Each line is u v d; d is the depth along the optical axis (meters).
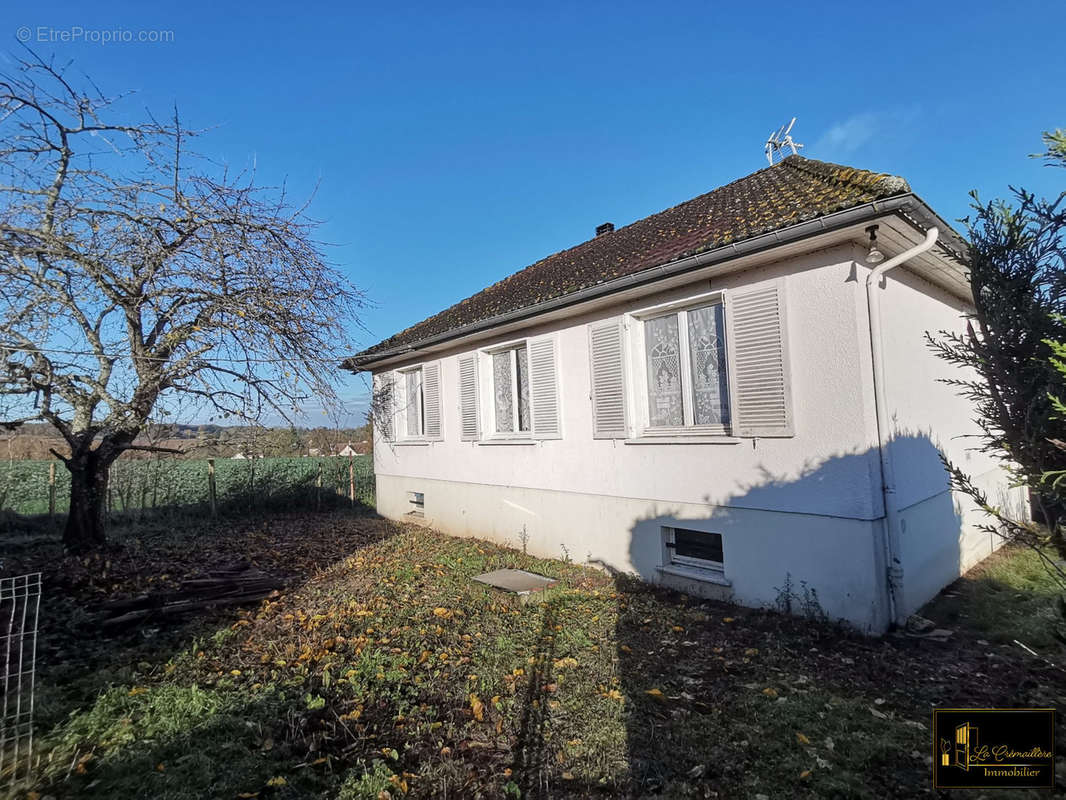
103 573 6.82
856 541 4.95
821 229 4.80
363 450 18.12
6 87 5.59
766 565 5.64
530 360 8.62
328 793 2.93
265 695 3.94
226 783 2.98
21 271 5.36
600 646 4.85
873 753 3.15
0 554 7.88
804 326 5.32
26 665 4.34
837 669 4.29
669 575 6.57
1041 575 6.25
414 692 4.00
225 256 7.18
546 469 8.38
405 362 12.33
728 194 9.04
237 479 14.61
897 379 5.62
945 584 6.20
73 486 7.95
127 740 3.38
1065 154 2.52
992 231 2.99
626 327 7.09
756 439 5.72
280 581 6.78
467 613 5.73
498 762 3.21
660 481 6.72
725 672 4.32
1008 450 2.89
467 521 10.17
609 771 3.09
